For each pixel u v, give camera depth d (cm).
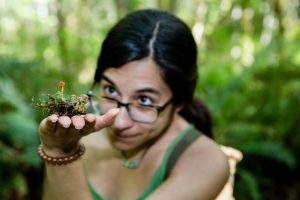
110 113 85
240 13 770
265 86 430
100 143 136
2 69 417
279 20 591
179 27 115
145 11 116
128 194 127
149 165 125
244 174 358
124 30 111
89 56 792
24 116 338
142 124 115
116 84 112
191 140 120
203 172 111
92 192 129
